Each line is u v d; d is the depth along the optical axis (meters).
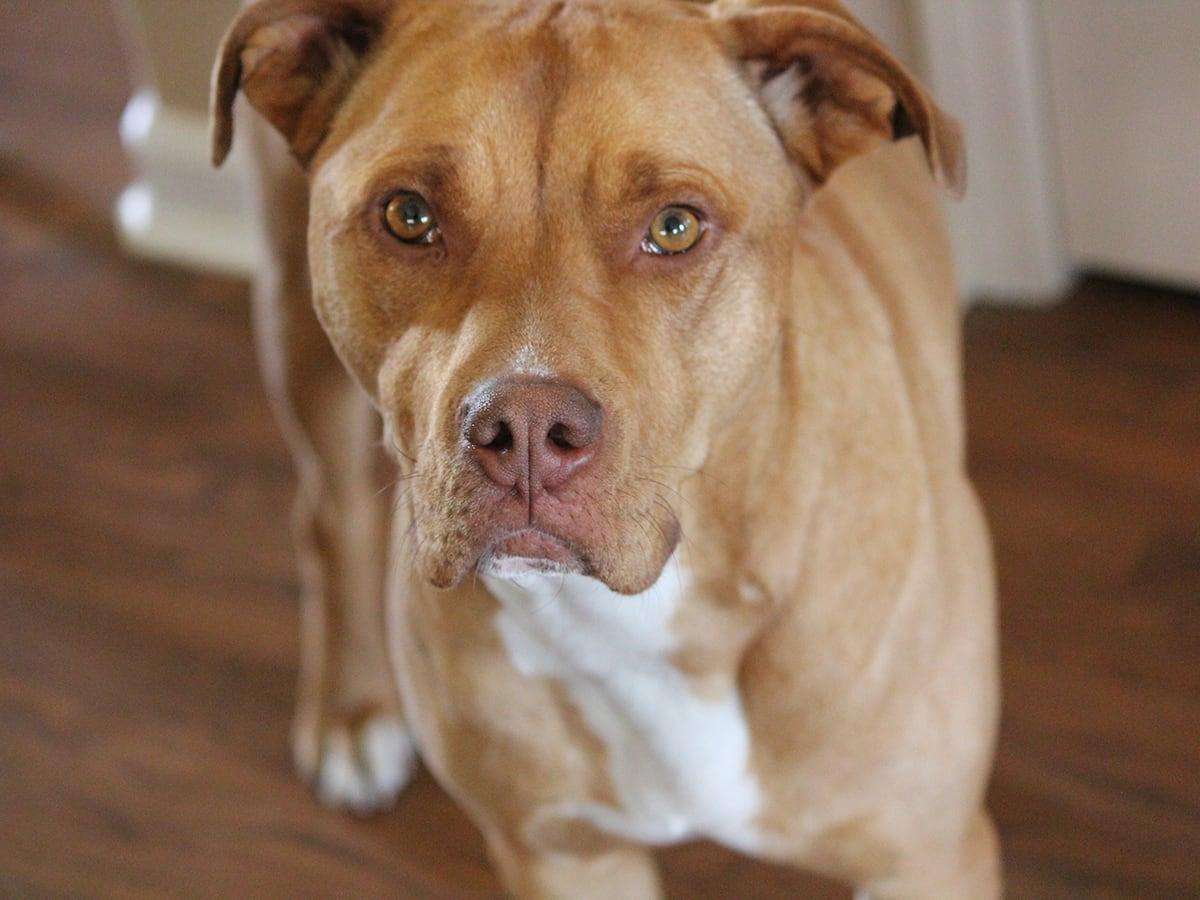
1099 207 3.28
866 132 1.71
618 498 1.48
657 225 1.53
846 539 1.79
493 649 1.84
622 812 1.97
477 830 2.65
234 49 1.74
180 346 3.65
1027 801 2.53
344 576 2.71
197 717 2.87
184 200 3.88
